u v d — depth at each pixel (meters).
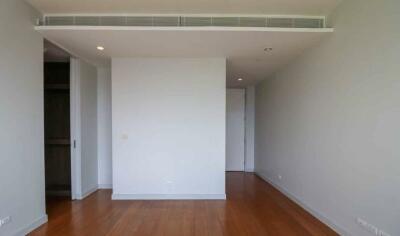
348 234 2.79
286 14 3.22
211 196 4.36
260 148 6.47
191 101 4.32
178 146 4.34
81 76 4.46
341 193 2.92
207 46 3.69
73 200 4.34
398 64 2.13
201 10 3.12
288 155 4.58
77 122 4.41
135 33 3.21
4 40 2.61
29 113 3.00
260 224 3.30
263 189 5.14
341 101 2.92
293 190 4.34
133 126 4.32
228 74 5.56
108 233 3.03
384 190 2.27
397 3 2.14
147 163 4.34
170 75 4.31
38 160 3.17
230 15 3.23
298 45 3.62
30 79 3.03
